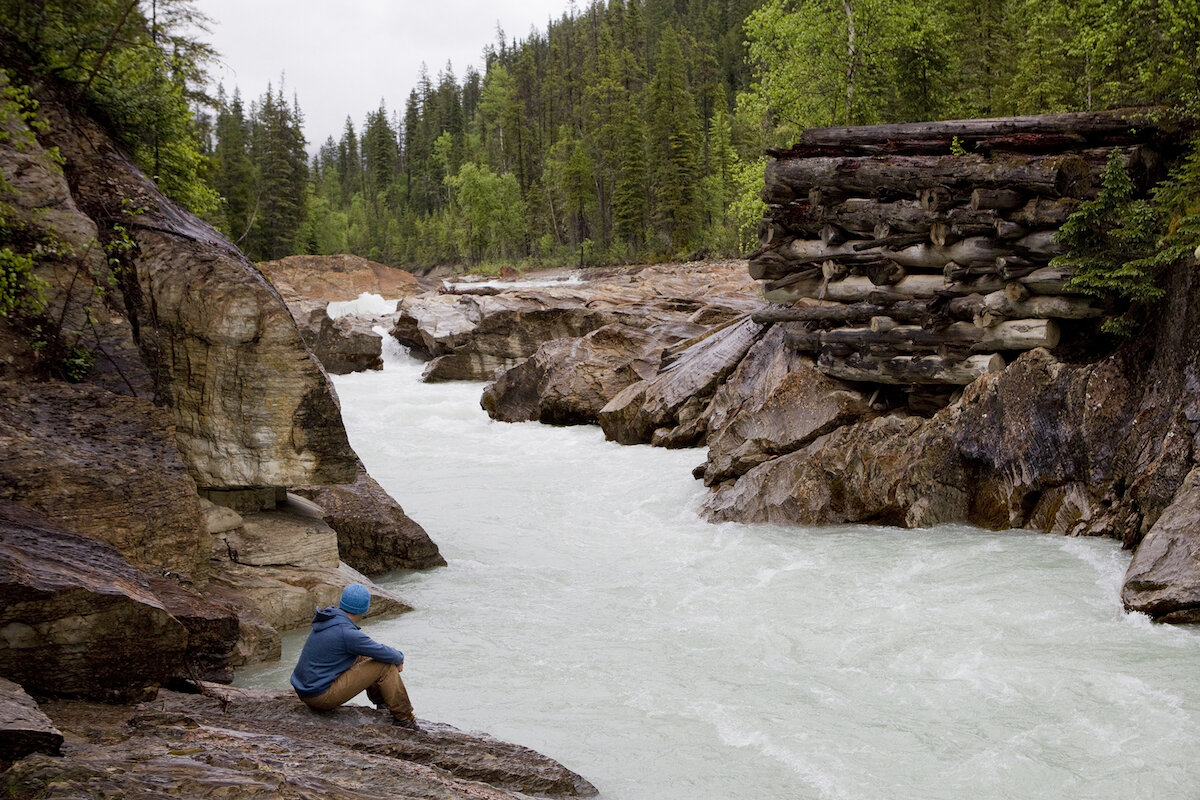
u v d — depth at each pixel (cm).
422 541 1400
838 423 1650
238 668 979
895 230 1605
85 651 628
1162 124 1460
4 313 1009
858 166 1617
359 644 714
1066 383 1409
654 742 792
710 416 2144
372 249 13212
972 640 994
